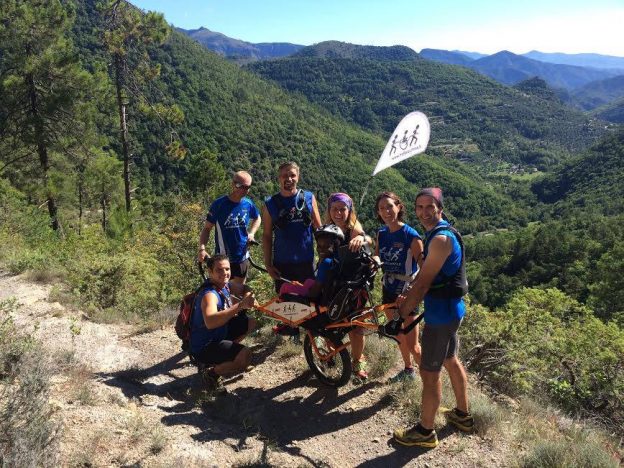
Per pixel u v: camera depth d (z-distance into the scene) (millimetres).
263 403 3977
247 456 3127
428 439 3266
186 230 11078
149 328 5680
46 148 19984
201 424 3521
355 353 4289
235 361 3928
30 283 7598
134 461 2795
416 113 4234
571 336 8977
